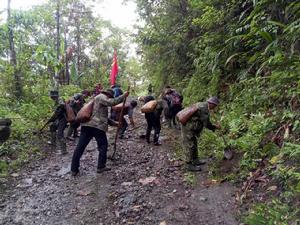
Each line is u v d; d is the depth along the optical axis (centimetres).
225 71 896
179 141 834
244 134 611
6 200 545
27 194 567
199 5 978
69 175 652
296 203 394
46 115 1095
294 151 436
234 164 570
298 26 515
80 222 469
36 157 766
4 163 683
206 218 444
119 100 642
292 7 605
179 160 675
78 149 642
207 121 604
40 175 657
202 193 512
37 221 477
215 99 609
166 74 1501
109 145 858
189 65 1255
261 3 650
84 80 2281
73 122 798
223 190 505
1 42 1260
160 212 474
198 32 1140
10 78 1185
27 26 1338
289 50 607
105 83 2352
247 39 773
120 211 489
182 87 1242
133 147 830
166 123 1032
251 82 722
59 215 493
